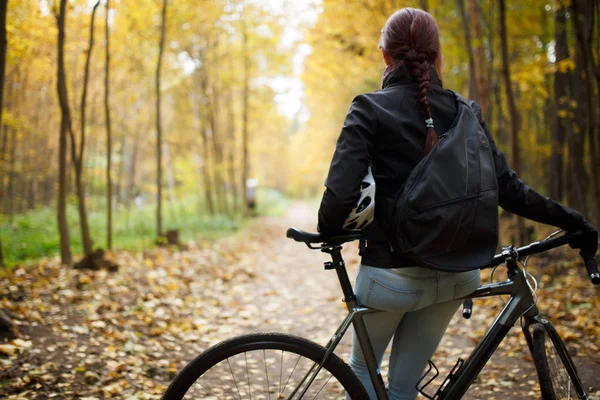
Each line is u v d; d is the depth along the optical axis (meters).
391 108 1.70
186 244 9.97
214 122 17.81
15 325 3.72
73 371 3.20
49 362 3.28
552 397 1.81
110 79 13.28
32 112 13.99
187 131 18.92
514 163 6.26
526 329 2.00
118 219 13.78
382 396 1.86
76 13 9.70
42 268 6.77
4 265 6.80
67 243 7.17
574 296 4.98
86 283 5.81
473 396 3.01
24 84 11.66
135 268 7.08
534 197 1.86
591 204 9.23
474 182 1.64
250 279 7.22
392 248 1.73
